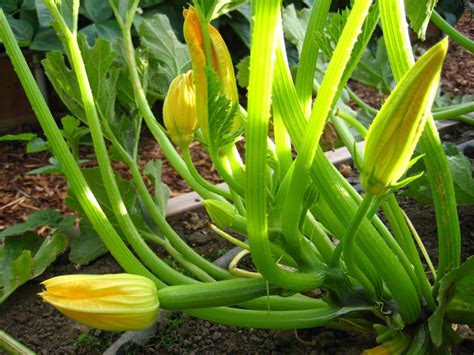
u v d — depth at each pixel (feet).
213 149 1.87
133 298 1.68
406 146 1.55
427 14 1.99
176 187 4.54
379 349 2.07
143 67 2.69
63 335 2.68
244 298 1.81
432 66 1.44
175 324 2.60
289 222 1.82
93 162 4.96
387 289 2.13
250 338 2.52
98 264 3.07
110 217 2.80
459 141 4.06
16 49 1.91
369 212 1.88
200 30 1.81
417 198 2.74
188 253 2.49
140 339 2.53
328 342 2.37
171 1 5.65
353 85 6.18
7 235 2.93
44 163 4.99
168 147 2.41
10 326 2.74
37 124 5.63
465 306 2.03
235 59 6.06
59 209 4.36
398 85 1.50
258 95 1.52
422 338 2.06
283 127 1.91
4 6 5.38
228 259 2.95
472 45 3.02
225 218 2.01
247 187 1.62
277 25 1.46
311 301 2.14
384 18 1.79
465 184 2.47
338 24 1.81
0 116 5.54
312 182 1.87
